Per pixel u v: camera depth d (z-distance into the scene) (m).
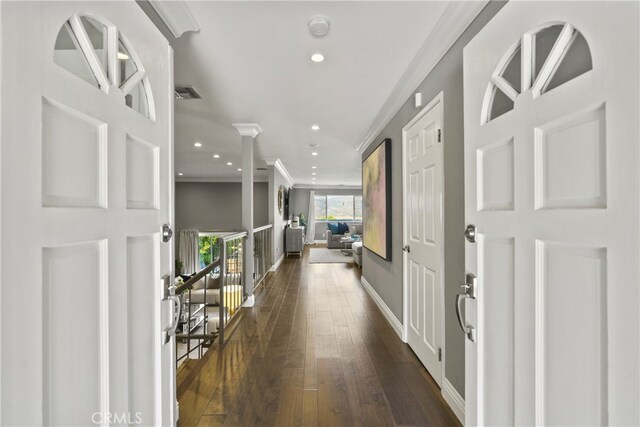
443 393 1.97
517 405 0.88
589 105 0.66
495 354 0.98
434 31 1.88
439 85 2.07
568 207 0.72
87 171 0.77
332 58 2.23
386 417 1.78
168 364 1.17
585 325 0.67
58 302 0.67
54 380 0.66
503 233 0.94
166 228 1.17
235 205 10.65
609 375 0.62
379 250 3.68
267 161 6.50
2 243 0.55
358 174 8.92
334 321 3.42
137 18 1.00
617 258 0.60
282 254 8.23
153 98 1.11
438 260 2.09
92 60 0.80
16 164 0.57
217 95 2.94
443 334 1.98
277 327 3.24
